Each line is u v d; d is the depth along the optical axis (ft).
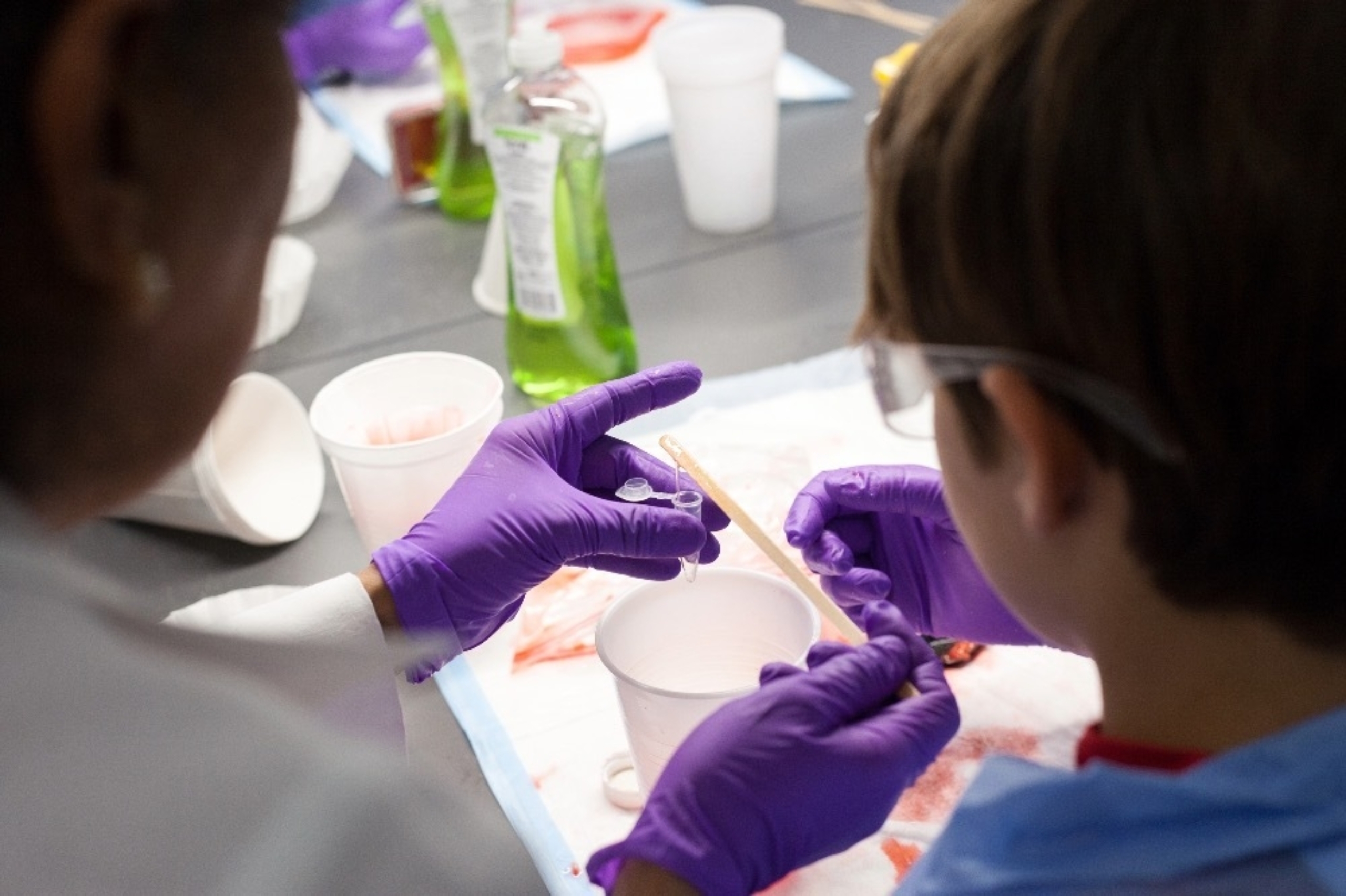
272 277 4.42
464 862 1.67
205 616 3.23
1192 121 1.44
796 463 3.54
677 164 4.91
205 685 1.63
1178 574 1.62
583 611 3.30
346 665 2.78
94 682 1.52
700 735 2.25
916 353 1.72
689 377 3.23
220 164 1.50
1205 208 1.43
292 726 1.68
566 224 3.77
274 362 4.36
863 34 6.23
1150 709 1.75
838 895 2.50
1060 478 1.65
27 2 1.30
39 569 1.51
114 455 1.59
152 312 1.47
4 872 1.51
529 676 3.12
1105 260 1.50
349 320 4.58
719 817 2.14
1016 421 1.62
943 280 1.67
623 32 6.26
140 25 1.38
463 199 5.16
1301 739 1.53
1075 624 1.81
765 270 4.59
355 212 5.34
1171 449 1.54
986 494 1.82
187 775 1.56
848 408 3.77
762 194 4.83
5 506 1.50
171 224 1.47
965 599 2.94
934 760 2.37
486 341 4.38
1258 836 1.53
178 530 3.69
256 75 1.53
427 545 2.89
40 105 1.31
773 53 4.58
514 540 2.90
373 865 1.58
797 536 2.84
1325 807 1.52
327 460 3.96
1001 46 1.59
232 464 3.73
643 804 2.72
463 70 4.98
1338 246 1.41
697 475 2.81
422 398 3.67
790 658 2.63
